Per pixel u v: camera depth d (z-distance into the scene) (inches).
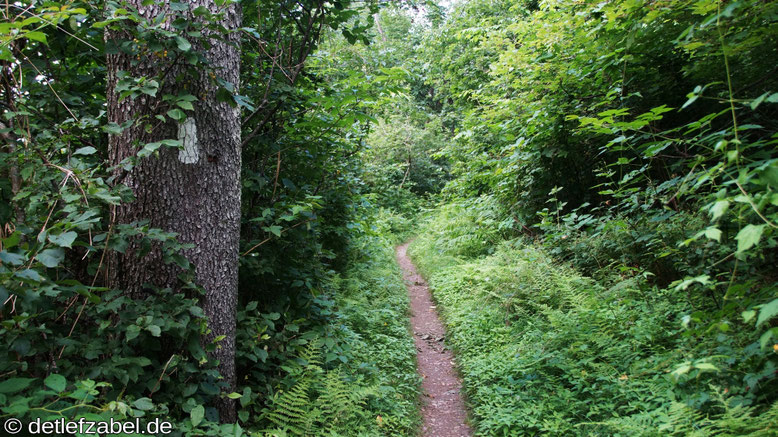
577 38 219.1
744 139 108.0
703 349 117.3
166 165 101.3
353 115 164.7
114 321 98.3
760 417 86.0
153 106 100.3
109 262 101.7
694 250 142.9
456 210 411.5
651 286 173.0
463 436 147.5
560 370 154.5
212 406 108.7
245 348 123.2
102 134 117.9
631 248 191.8
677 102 200.8
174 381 100.2
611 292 176.9
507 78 295.7
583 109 229.3
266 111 156.9
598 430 119.1
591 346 155.6
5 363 73.8
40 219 84.5
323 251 171.8
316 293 155.0
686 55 183.8
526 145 264.4
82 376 83.9
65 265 99.7
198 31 98.3
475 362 183.6
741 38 114.8
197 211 105.7
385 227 541.3
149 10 99.7
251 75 157.2
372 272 309.7
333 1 153.6
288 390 130.1
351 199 234.5
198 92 105.0
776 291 95.5
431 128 806.5
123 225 86.4
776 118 154.1
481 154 371.9
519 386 153.3
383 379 169.3
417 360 212.8
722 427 92.0
